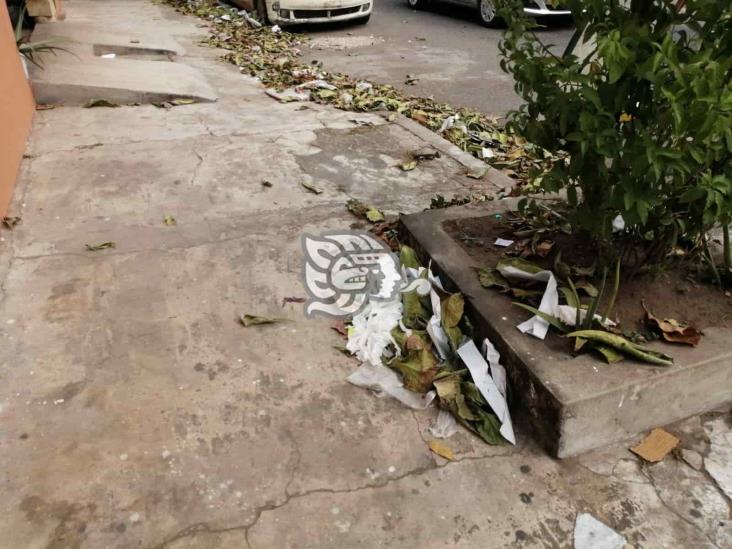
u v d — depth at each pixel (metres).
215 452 2.10
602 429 2.16
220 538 1.83
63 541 1.80
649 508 1.97
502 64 2.56
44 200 3.71
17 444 2.10
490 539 1.86
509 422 2.23
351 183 4.12
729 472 2.11
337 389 2.39
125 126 4.94
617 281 2.31
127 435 2.15
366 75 7.22
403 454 2.13
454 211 3.35
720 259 2.80
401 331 2.62
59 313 2.73
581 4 2.27
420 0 11.70
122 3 11.19
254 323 2.71
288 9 9.29
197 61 7.20
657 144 2.10
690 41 2.12
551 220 3.13
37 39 6.70
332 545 1.83
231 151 4.54
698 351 2.27
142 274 3.03
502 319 2.46
